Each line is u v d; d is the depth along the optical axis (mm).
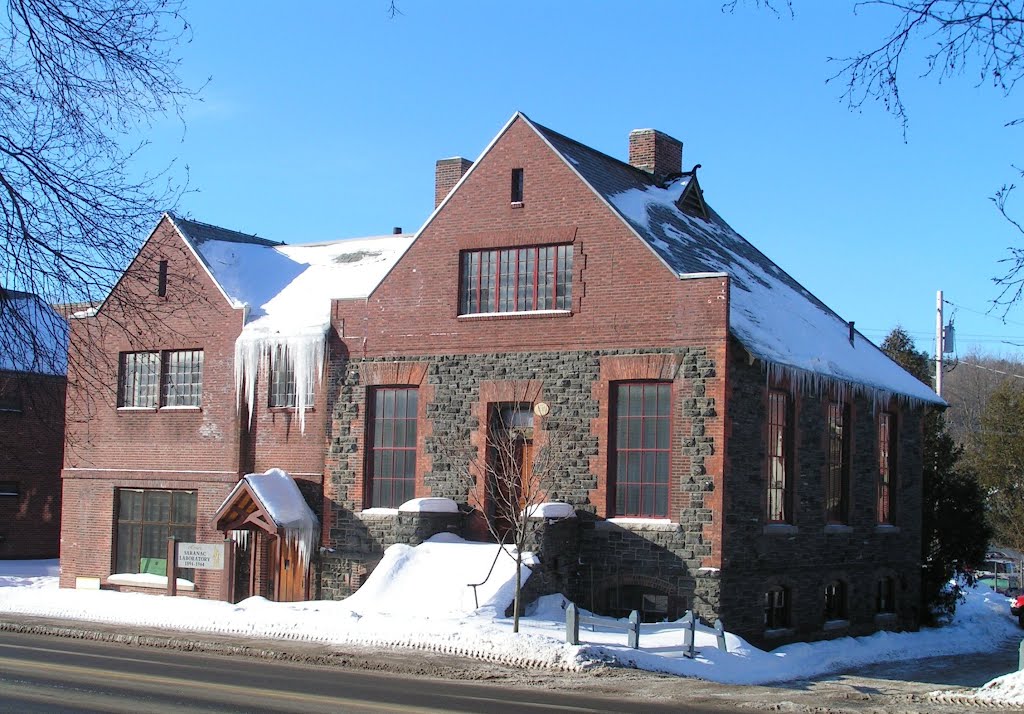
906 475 34812
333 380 30984
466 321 29203
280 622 24312
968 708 17641
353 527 30141
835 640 29562
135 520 34344
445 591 25797
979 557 38406
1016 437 48062
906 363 46844
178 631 24844
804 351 29531
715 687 19172
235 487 30516
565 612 23906
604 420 27156
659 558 26172
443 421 29281
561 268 28297
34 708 14406
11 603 29750
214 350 33156
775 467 28234
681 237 30875
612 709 15961
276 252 37250
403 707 14992
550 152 28531
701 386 26094
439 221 29875
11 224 11750
